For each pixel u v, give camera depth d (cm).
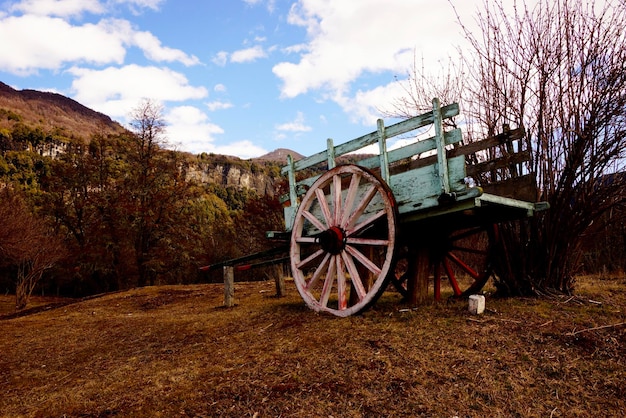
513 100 608
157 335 654
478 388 334
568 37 565
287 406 331
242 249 3206
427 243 645
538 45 584
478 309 502
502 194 591
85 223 2945
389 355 404
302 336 497
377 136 584
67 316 1052
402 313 540
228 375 405
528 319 469
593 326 436
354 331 486
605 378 338
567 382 337
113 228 2791
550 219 574
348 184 654
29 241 2022
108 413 356
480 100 654
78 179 2922
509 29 614
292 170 727
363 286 623
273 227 2831
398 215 537
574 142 552
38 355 637
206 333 610
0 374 548
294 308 692
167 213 2866
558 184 569
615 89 525
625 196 564
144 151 2948
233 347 504
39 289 3288
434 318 503
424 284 637
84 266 2739
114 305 1214
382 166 572
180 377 420
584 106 546
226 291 896
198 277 3347
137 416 343
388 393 337
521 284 592
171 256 2794
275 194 2948
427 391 335
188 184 2959
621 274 945
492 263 622
